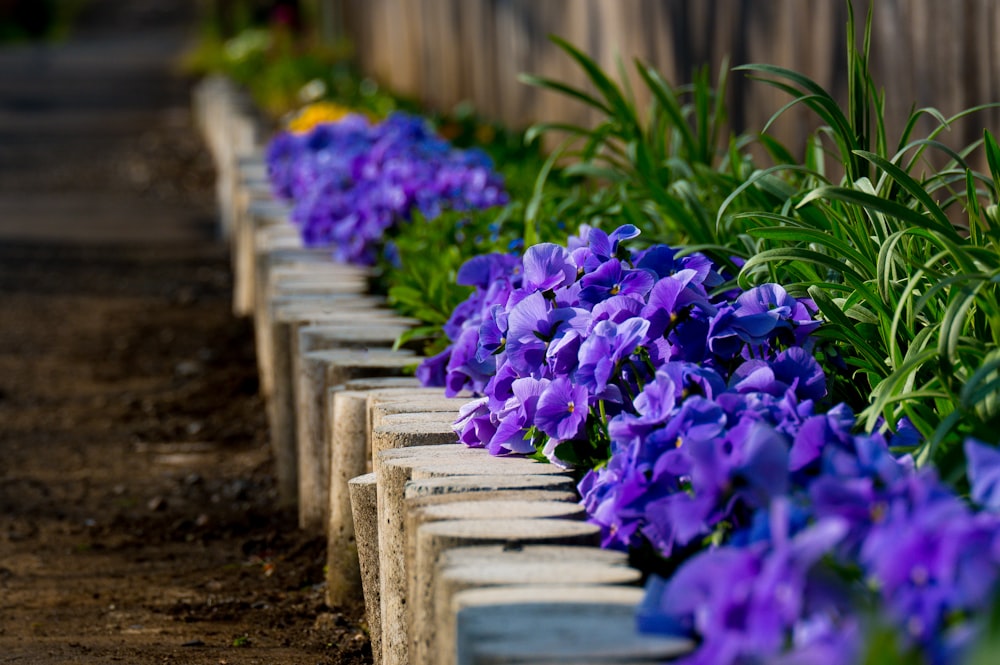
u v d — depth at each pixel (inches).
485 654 87.7
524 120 530.0
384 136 343.9
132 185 700.7
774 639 72.5
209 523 226.8
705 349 127.2
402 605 136.2
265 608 184.4
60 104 1120.2
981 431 102.9
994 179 138.3
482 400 143.9
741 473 92.2
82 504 240.5
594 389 124.5
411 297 217.2
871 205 121.3
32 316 407.2
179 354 358.0
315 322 225.6
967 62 219.8
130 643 167.8
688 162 217.2
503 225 227.9
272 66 1013.2
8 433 289.3
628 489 105.1
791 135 284.4
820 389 120.3
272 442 277.6
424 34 764.0
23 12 2128.4
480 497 123.8
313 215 299.1
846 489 80.6
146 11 2495.1
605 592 99.0
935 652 70.2
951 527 72.7
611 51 419.5
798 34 281.4
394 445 150.9
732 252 150.2
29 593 191.6
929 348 112.8
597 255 141.5
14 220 585.6
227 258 500.1
